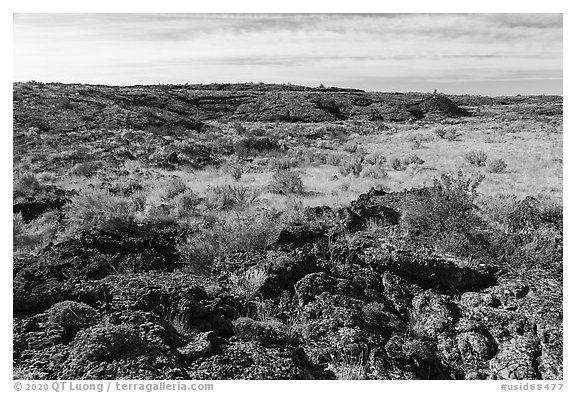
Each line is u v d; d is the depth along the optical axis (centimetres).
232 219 955
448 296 701
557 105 6022
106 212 982
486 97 7900
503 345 611
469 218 880
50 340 525
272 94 5922
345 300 647
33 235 958
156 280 634
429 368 586
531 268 773
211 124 3956
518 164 2153
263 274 683
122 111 3366
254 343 568
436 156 2558
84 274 659
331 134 3750
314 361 573
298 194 1548
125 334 524
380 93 6975
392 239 830
